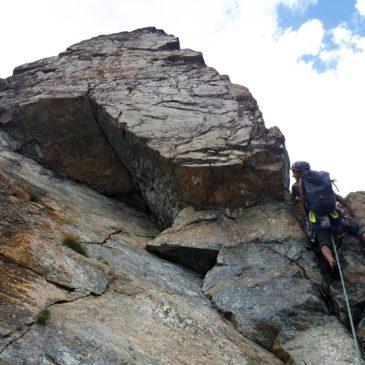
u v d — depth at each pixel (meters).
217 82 6.84
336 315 4.17
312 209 4.63
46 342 2.96
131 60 7.47
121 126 6.07
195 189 5.48
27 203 4.67
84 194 6.29
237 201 5.50
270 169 5.37
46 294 3.42
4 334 2.87
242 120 6.07
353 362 3.55
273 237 4.94
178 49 8.11
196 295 4.48
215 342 3.72
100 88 6.73
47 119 6.57
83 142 6.63
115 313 3.59
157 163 5.82
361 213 5.07
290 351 3.75
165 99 6.50
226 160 5.40
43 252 3.87
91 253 4.34
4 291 3.24
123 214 6.19
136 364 3.05
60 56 7.82
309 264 4.57
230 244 5.03
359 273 4.40
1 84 7.15
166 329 3.66
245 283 4.48
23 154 6.65
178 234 5.25
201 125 6.03
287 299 4.18
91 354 3.00
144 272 4.50
